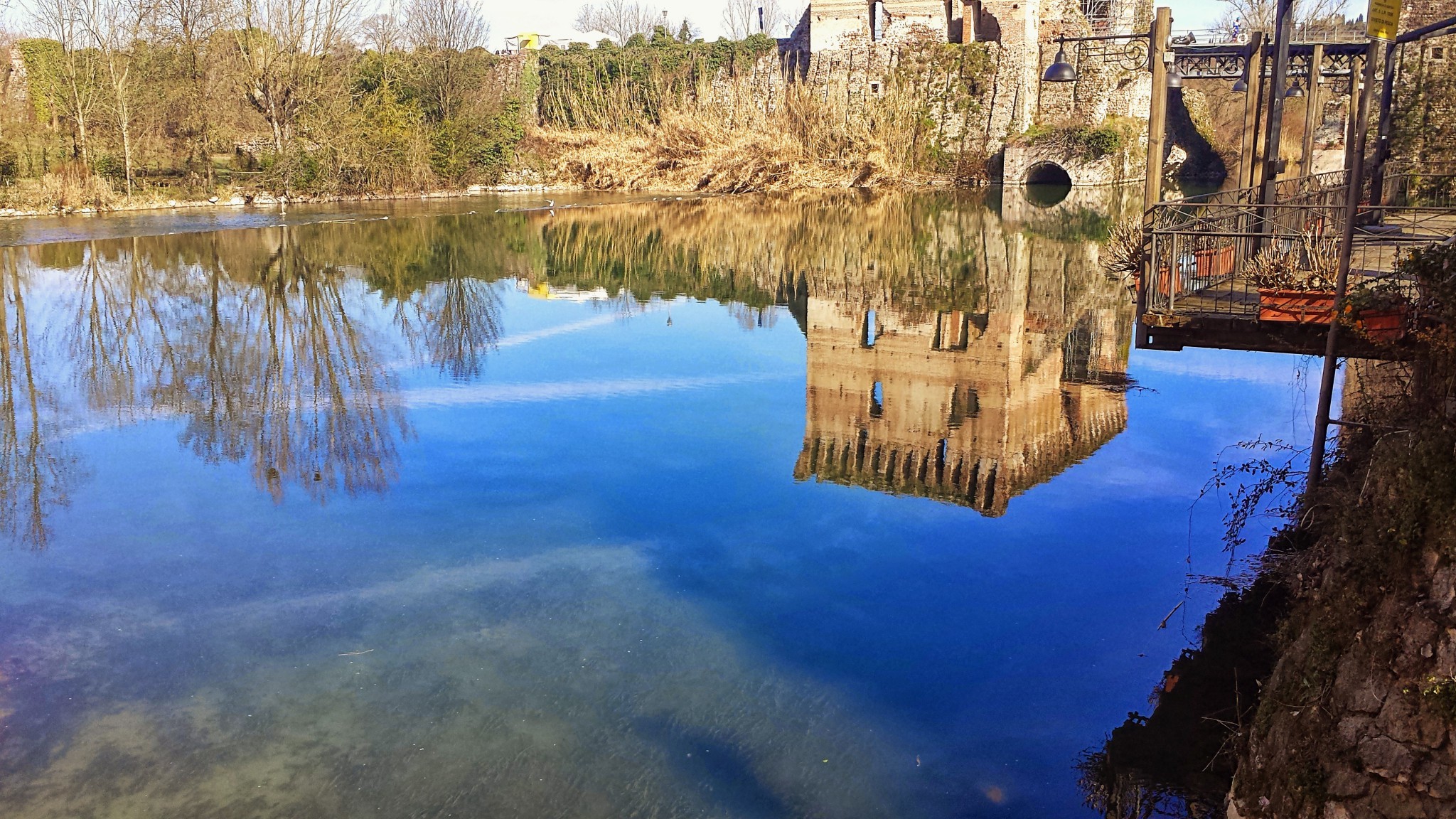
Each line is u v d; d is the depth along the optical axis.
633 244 35.41
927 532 11.24
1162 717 7.73
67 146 42.06
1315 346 9.55
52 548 10.73
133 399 16.14
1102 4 59.66
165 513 11.64
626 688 8.14
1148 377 17.55
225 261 29.89
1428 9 25.42
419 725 7.64
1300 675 6.26
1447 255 6.92
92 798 6.85
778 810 6.75
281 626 9.12
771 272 29.47
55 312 22.58
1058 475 12.89
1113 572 10.20
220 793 6.88
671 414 15.48
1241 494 11.93
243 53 46.59
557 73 64.00
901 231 37.91
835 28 62.88
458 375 17.70
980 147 59.12
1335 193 16.45
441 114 55.34
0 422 14.97
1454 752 4.99
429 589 9.84
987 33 60.66
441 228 38.84
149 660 8.55
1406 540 5.71
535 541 10.93
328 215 41.78
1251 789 6.25
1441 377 6.76
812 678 8.32
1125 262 17.89
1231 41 49.19
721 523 11.48
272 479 12.70
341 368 18.14
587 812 6.71
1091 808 6.78
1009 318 22.61
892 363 19.14
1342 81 45.34
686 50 66.88
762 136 54.59
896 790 6.97
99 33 41.25
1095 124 56.94
